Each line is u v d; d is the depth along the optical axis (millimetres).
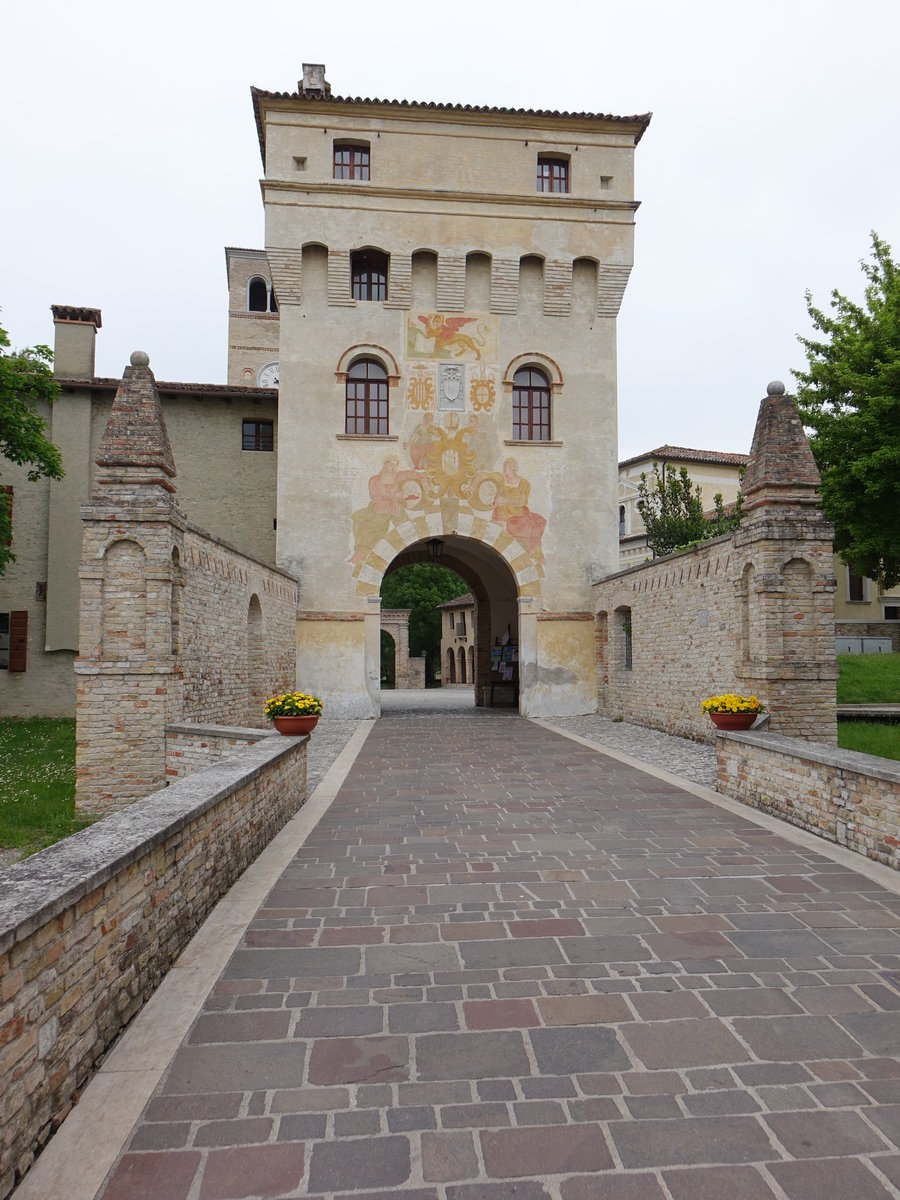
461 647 55156
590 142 24141
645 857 7312
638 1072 3639
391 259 23219
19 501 23953
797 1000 4367
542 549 23250
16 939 2848
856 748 13977
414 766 13078
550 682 22922
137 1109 3332
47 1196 2809
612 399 23891
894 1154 3070
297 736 9875
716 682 15172
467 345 23484
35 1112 3027
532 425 23875
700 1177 2936
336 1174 2943
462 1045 3883
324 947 5117
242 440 25562
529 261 23938
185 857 5145
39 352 20234
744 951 5055
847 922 5590
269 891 6262
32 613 23719
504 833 8273
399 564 28672
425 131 23500
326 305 23156
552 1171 2965
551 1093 3469
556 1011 4238
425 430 23125
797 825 8578
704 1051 3826
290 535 22453
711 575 15359
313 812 9367
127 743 11586
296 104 23031
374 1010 4242
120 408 12023
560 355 23828
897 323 19641
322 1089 3500
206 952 4988
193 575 12977
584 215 23922
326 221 23078
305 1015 4188
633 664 19938
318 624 22297
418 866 7012
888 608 36719
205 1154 3053
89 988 3576
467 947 5125
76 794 11531
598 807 9648
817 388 21438
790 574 11859
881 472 18812
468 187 23562
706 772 12352
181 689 12141
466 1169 2975
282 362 22906
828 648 11781
